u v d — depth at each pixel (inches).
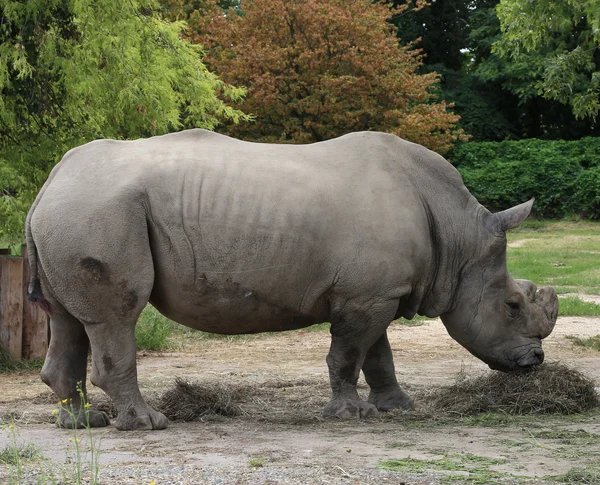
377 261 301.7
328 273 301.6
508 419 308.7
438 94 1887.3
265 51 1232.2
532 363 331.9
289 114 1278.3
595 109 721.0
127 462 240.8
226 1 1732.3
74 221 285.0
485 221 331.0
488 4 2031.3
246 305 299.6
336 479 221.6
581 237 1414.9
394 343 553.0
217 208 293.1
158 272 294.2
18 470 222.1
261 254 294.2
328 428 294.4
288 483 217.5
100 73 552.1
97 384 292.7
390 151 321.7
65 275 286.0
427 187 325.4
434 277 326.6
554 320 338.6
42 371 301.6
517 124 2009.1
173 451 256.2
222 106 674.2
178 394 321.7
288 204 297.0
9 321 451.8
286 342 561.0
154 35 588.7
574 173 1656.0
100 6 538.3
